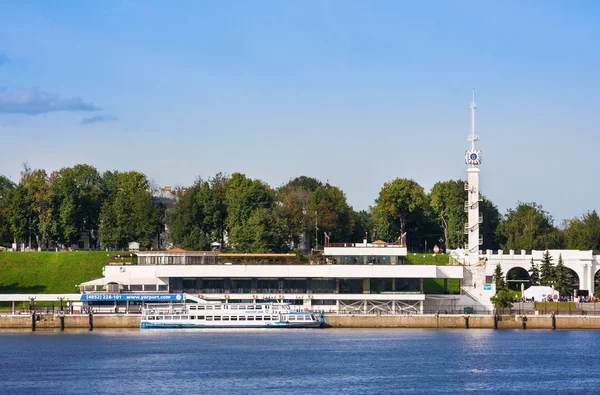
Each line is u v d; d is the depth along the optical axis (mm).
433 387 154375
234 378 160125
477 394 149125
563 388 154750
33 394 146500
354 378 161000
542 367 174500
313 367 171625
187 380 157875
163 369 168500
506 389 153375
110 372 165375
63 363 175250
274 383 155625
